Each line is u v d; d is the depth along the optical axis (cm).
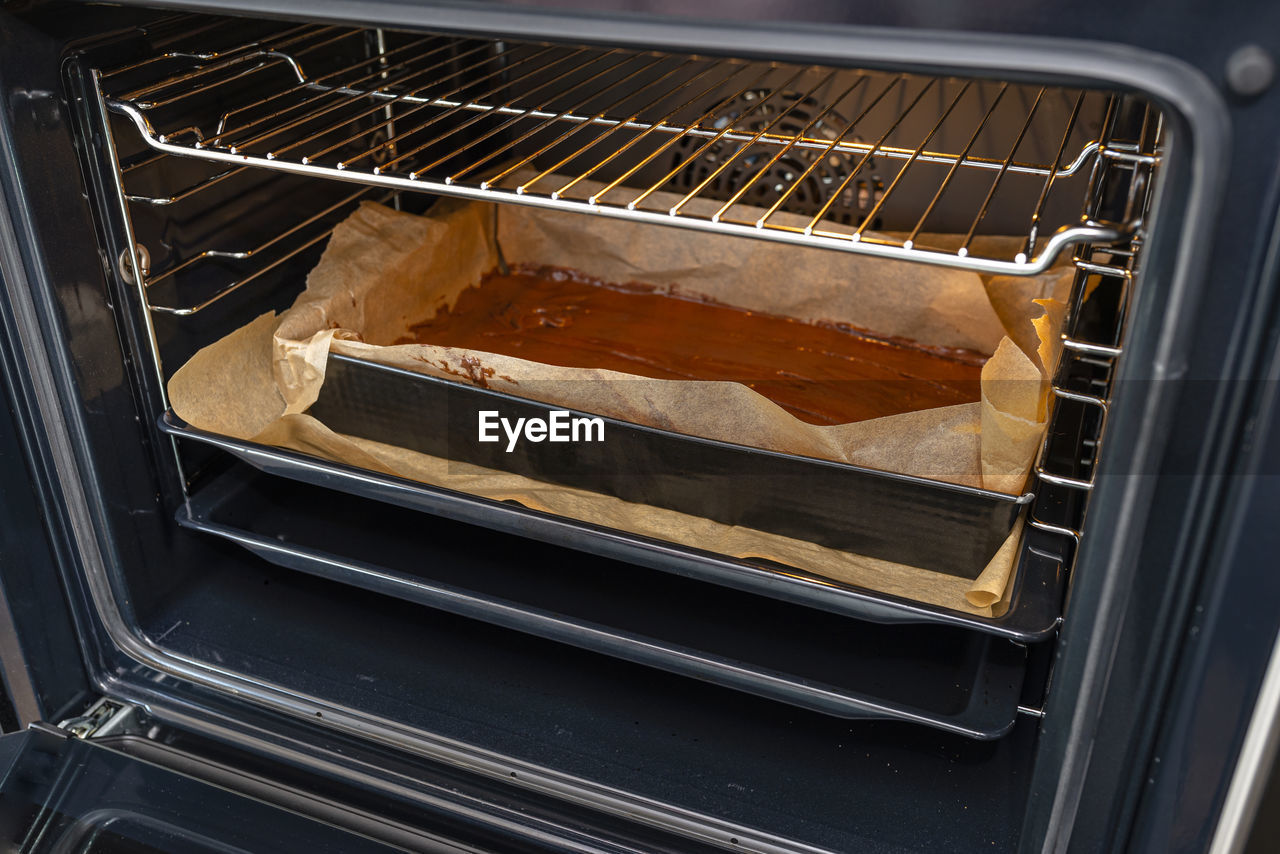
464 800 74
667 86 90
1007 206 86
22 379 72
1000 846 70
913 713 69
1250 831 61
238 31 79
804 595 69
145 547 80
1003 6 52
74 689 80
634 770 74
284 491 87
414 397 76
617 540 71
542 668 80
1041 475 67
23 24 66
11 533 74
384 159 94
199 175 80
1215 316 54
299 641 81
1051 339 73
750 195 92
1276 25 50
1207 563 57
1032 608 67
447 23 58
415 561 83
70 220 71
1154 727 61
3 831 73
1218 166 52
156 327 78
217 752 77
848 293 90
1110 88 52
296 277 90
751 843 71
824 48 54
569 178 95
